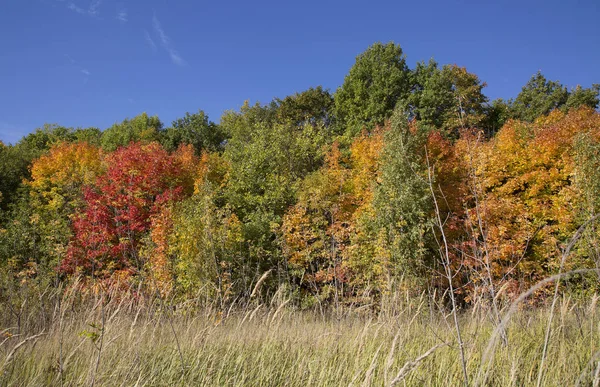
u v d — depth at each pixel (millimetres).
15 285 6773
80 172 24781
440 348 4320
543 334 4531
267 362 5000
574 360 3787
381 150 18359
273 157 26031
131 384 4340
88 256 14703
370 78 33125
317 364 4621
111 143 40906
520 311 4863
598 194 12062
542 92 35625
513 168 19453
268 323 5602
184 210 16844
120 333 5070
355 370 4105
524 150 19656
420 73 32688
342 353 4828
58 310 5785
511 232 14672
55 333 5441
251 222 19766
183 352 5082
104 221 17625
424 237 14414
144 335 5348
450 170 17688
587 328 4402
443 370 3990
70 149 27578
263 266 16938
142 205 18859
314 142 28438
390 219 15453
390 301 4762
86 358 4793
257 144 26672
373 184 17438
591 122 19281
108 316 5730
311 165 28266
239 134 36281
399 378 2990
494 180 17594
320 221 18812
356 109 32531
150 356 5039
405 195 15406
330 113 39031
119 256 15938
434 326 4598
